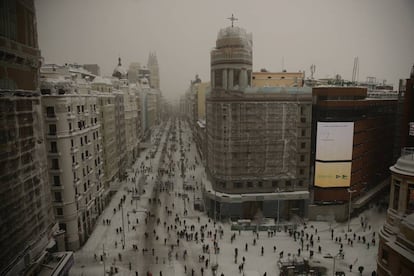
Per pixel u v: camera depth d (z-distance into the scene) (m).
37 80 36.34
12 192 30.20
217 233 63.53
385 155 87.62
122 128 106.69
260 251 55.84
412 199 26.92
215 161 70.38
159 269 50.06
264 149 68.25
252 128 67.25
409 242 25.09
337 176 68.56
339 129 66.75
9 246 29.55
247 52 65.81
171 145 178.88
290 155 68.88
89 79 92.81
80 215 58.25
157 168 121.50
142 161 135.00
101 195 74.75
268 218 69.62
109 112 85.81
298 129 68.19
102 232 64.31
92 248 57.47
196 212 75.56
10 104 30.03
